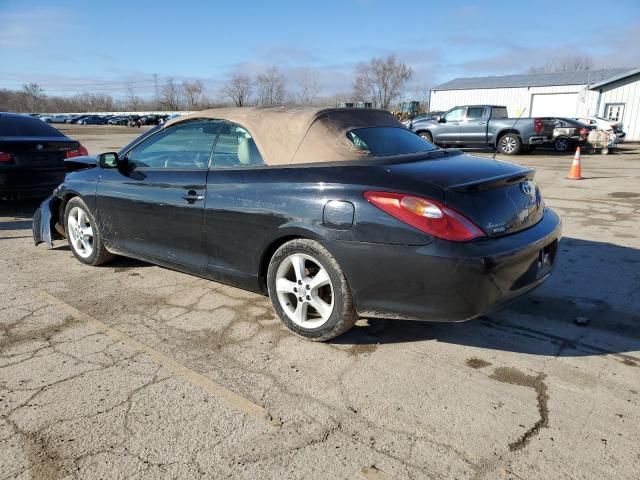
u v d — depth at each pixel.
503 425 2.44
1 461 2.22
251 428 2.44
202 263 3.79
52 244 5.31
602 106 28.14
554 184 10.42
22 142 6.91
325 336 3.18
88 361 3.09
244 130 3.57
